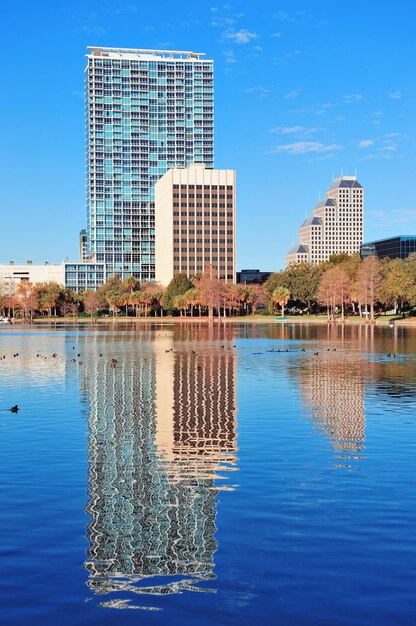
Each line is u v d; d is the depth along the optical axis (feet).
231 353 240.12
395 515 56.39
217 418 103.71
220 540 50.90
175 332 424.87
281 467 72.79
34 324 645.51
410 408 112.27
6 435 91.30
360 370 176.14
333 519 55.42
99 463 75.10
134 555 48.19
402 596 41.57
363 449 81.35
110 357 221.46
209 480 67.67
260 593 42.24
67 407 115.65
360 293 556.92
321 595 41.83
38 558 47.91
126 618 39.37
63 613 40.01
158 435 90.74
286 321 651.66
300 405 116.26
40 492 63.72
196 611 40.14
